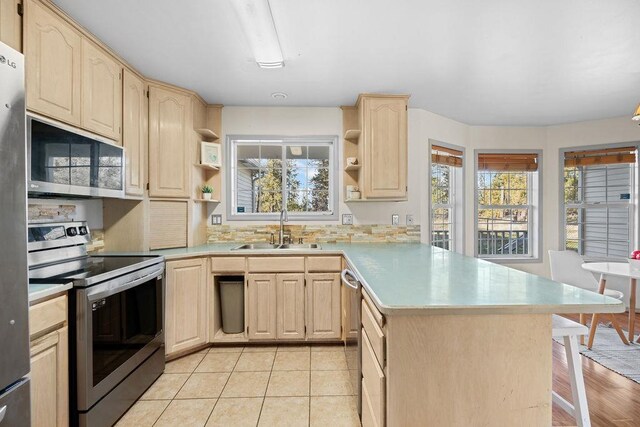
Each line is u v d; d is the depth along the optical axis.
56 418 1.43
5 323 1.02
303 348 2.74
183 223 2.89
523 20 1.86
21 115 1.08
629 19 1.85
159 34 2.01
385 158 2.96
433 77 2.65
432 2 1.70
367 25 1.91
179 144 2.81
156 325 2.22
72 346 1.53
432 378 1.11
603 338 2.94
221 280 2.88
